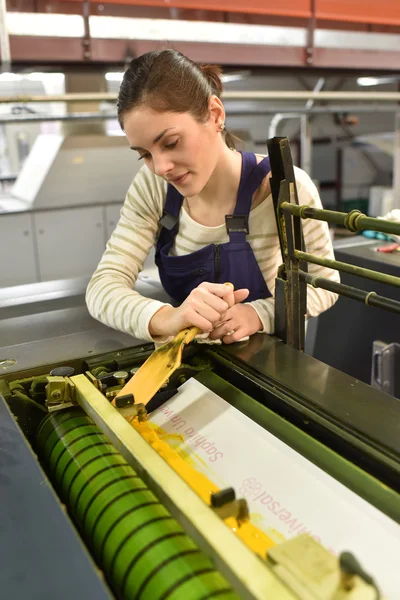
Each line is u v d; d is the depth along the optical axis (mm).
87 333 1004
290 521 544
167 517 529
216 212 1023
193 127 806
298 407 707
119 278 1026
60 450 668
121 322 939
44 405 795
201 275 1036
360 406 688
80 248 2938
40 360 875
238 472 621
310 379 768
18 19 2051
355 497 554
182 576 459
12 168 3891
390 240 1688
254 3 2385
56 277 2924
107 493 573
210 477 620
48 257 2873
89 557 440
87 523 572
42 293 1312
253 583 400
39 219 2797
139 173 1076
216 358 878
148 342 946
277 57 2559
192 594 441
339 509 545
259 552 501
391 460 583
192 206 1037
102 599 400
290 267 877
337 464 609
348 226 694
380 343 1513
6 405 701
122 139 2871
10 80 2580
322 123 4785
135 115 788
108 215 2949
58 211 2830
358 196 5438
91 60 2207
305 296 902
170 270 1074
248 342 913
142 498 557
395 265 1408
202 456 659
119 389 763
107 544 529
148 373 744
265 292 1049
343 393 722
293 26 2529
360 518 530
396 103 3676
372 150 5188
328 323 1695
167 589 453
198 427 714
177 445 686
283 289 890
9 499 511
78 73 2350
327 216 731
